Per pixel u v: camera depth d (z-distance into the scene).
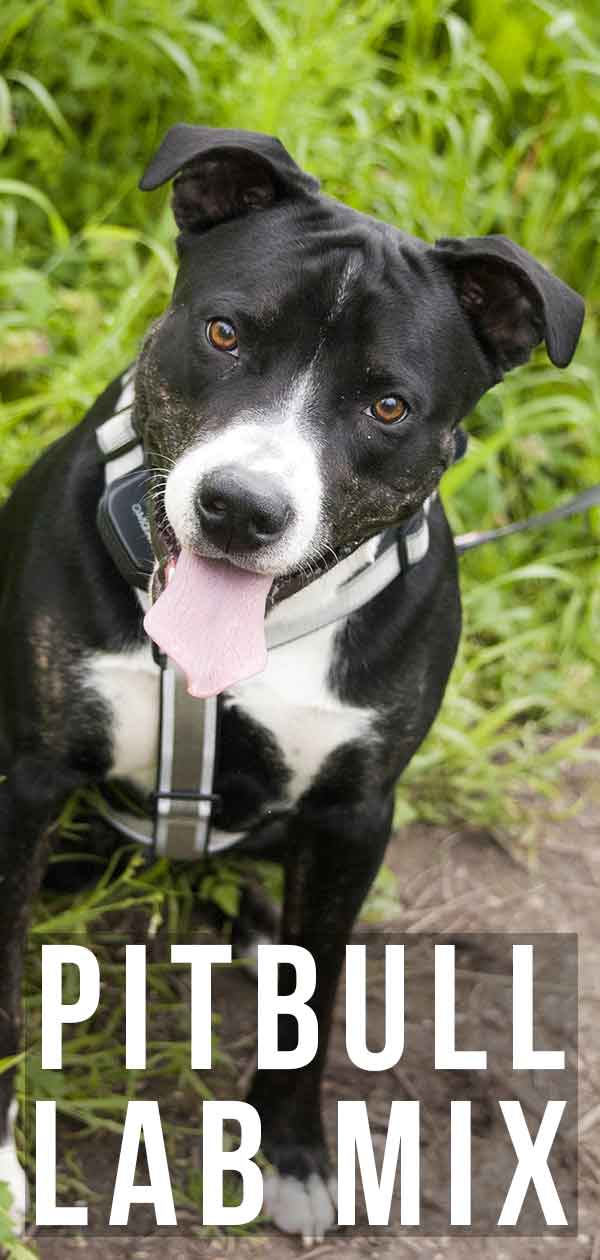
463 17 2.24
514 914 1.71
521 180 2.12
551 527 2.01
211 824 1.42
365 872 1.41
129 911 1.60
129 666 1.32
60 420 1.76
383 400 1.28
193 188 1.32
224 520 1.23
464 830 1.78
